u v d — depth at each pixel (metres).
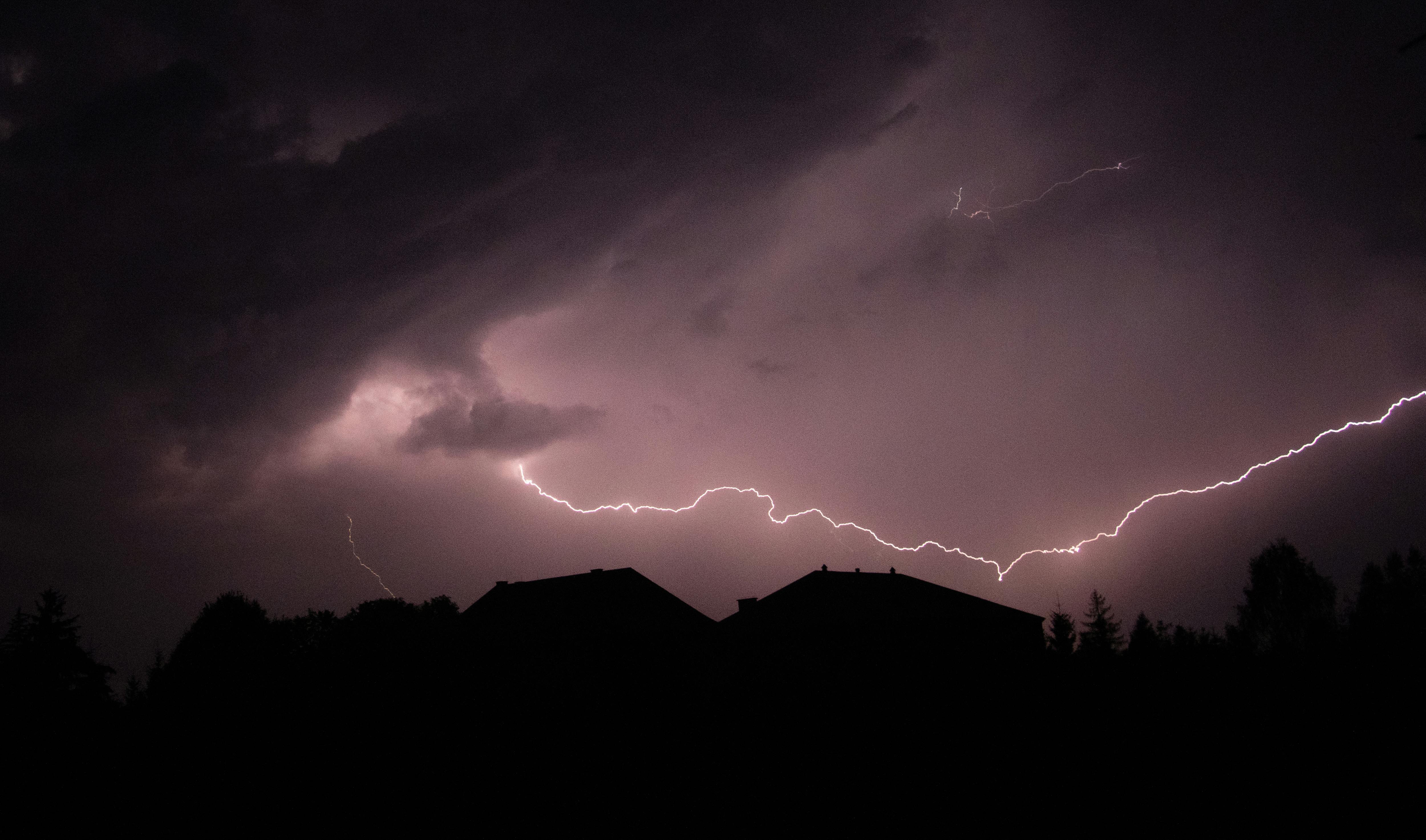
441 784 15.23
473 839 12.55
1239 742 15.01
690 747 17.75
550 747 17.61
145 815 13.77
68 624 22.61
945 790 13.56
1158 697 18.67
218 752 16.48
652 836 12.30
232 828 13.22
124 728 17.30
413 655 18.36
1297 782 12.82
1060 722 17.41
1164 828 11.37
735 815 13.05
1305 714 16.48
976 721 18.19
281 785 15.13
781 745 17.55
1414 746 14.13
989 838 11.39
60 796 14.50
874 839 11.64
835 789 14.05
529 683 20.47
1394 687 17.97
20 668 20.92
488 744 17.59
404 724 17.58
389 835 12.85
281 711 17.33
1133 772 13.84
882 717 19.34
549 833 12.66
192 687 17.62
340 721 17.31
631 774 15.73
